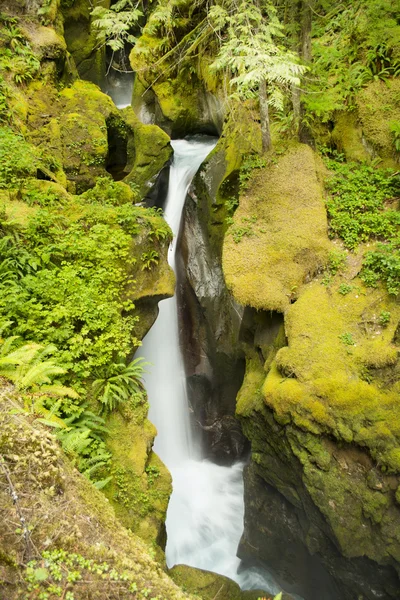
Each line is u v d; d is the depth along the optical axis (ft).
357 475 19.62
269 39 23.06
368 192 26.76
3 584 9.31
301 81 28.50
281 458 22.36
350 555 19.25
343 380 20.43
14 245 23.49
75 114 38.58
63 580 9.91
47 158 33.65
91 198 31.50
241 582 26.35
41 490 11.79
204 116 46.37
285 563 24.62
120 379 21.86
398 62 28.45
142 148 42.22
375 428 19.43
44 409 16.80
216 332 32.76
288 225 25.95
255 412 23.12
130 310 26.18
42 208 27.07
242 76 22.33
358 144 28.89
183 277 35.94
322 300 23.22
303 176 27.25
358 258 24.31
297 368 21.21
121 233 26.40
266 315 26.22
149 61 47.14
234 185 31.14
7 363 16.47
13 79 36.60
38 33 40.42
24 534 10.25
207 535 28.94
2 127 32.09
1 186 27.27
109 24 26.76
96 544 11.23
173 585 11.85
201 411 34.78
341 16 33.30
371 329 21.97
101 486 17.78
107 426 20.99
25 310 20.66
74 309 21.79
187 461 34.19
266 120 27.63
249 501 25.88
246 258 25.61
